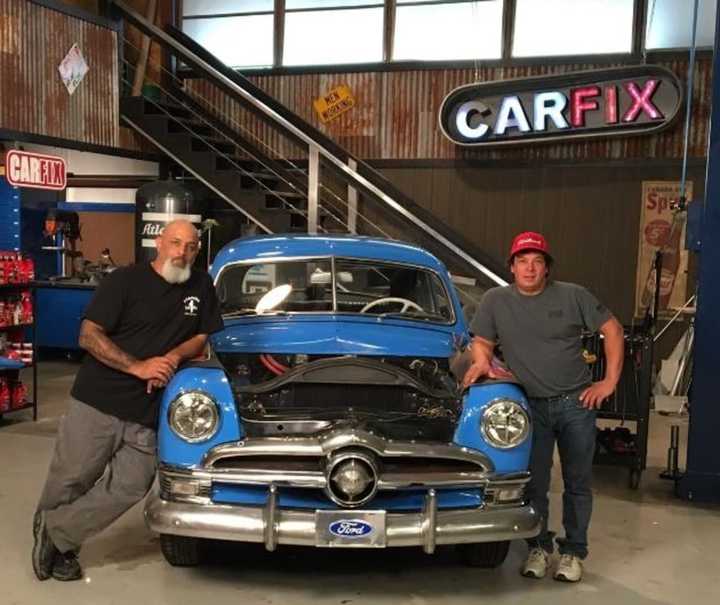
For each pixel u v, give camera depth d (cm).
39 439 589
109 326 329
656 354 841
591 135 830
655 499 489
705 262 467
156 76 948
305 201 903
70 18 768
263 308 435
